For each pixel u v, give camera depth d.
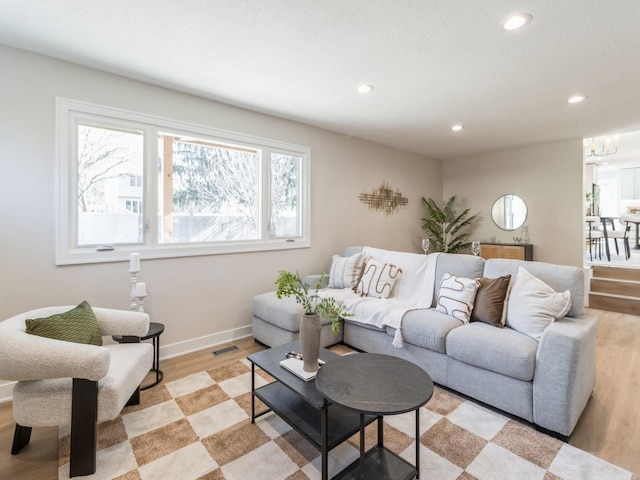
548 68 2.55
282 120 3.76
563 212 4.80
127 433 1.86
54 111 2.39
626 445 1.75
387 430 1.90
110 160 2.68
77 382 1.53
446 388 2.37
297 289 1.96
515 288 2.35
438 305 2.71
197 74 2.65
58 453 1.72
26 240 2.31
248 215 3.56
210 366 2.76
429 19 1.93
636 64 2.48
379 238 5.01
